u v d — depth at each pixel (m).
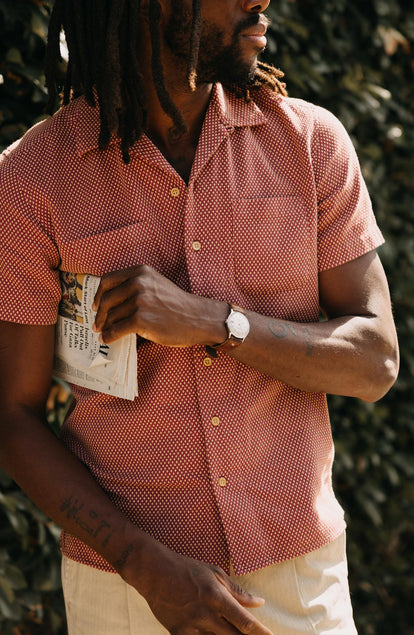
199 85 1.40
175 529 1.32
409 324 3.16
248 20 1.34
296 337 1.32
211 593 1.22
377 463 3.07
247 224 1.35
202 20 1.31
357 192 1.44
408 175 3.16
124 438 1.35
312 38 2.80
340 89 2.89
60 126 1.40
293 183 1.39
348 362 1.36
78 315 1.37
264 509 1.33
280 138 1.41
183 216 1.35
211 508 1.32
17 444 1.36
